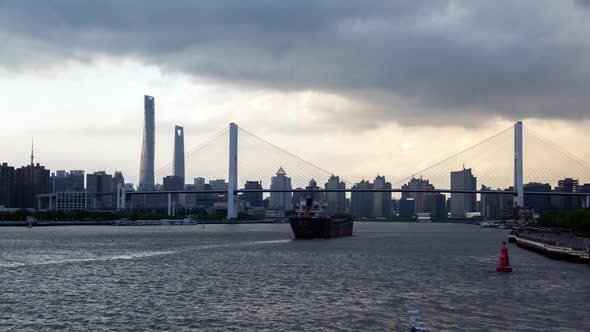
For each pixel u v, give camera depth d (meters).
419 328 51.09
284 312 75.06
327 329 66.31
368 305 79.69
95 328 66.94
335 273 115.62
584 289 93.56
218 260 142.62
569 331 65.44
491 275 112.56
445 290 92.94
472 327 67.06
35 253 164.88
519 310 76.38
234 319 71.12
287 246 198.12
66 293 89.56
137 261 139.75
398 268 125.81
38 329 66.56
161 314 74.00
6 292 90.62
